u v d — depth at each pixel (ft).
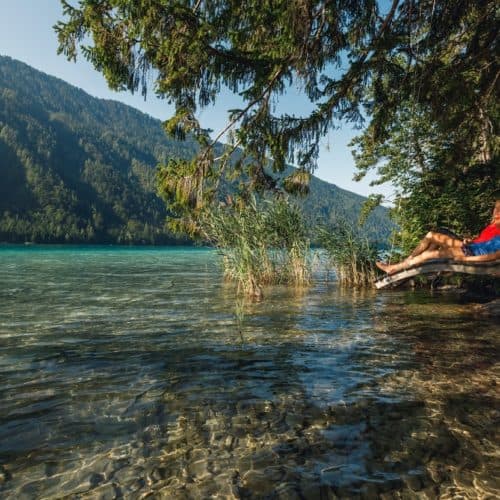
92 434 10.10
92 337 20.12
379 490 7.88
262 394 12.74
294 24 21.04
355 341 19.51
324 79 27.45
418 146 46.34
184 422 10.79
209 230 40.81
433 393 12.78
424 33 27.12
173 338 19.98
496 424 10.59
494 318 25.45
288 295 37.22
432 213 40.45
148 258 125.18
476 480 8.17
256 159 29.94
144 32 22.11
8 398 12.29
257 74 24.75
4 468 8.58
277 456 9.12
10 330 21.67
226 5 22.77
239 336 20.48
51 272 64.49
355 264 46.01
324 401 12.19
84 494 7.72
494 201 35.63
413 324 23.66
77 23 23.13
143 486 7.98
